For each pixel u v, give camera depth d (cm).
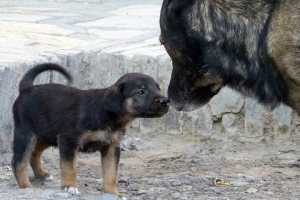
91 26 1656
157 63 1283
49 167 1111
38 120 965
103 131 918
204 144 1259
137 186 1011
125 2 2162
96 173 1090
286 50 905
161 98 895
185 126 1283
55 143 962
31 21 1698
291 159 1173
